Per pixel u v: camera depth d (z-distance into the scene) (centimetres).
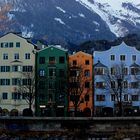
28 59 18462
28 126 14438
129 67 18462
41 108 18038
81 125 14412
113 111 18125
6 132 13800
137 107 18262
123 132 14012
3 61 18575
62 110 18012
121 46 18512
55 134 13725
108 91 18125
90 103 18138
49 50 18412
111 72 18275
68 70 18125
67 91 17812
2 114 17938
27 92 17862
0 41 18688
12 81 18400
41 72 18325
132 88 18300
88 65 18325
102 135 13462
